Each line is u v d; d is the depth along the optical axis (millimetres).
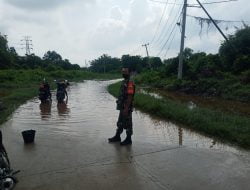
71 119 11703
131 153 6828
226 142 7824
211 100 19297
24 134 7816
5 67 58469
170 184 5109
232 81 22797
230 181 5203
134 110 14328
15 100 18156
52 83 40312
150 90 29359
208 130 8875
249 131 8023
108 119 11672
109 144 7641
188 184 5102
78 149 7223
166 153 6816
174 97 21578
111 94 24391
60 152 7000
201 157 6496
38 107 15516
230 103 17438
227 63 29500
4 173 4879
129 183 5164
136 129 9648
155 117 12188
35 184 5188
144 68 65375
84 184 5152
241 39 29406
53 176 5527
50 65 76812
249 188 4926
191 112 11023
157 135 8742
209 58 31109
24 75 46188
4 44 60906
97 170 5789
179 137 8461
